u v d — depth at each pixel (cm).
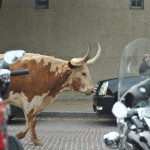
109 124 1677
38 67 1166
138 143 561
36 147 1152
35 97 1165
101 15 2466
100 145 1184
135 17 2472
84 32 2466
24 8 2458
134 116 571
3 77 660
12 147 684
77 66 1177
